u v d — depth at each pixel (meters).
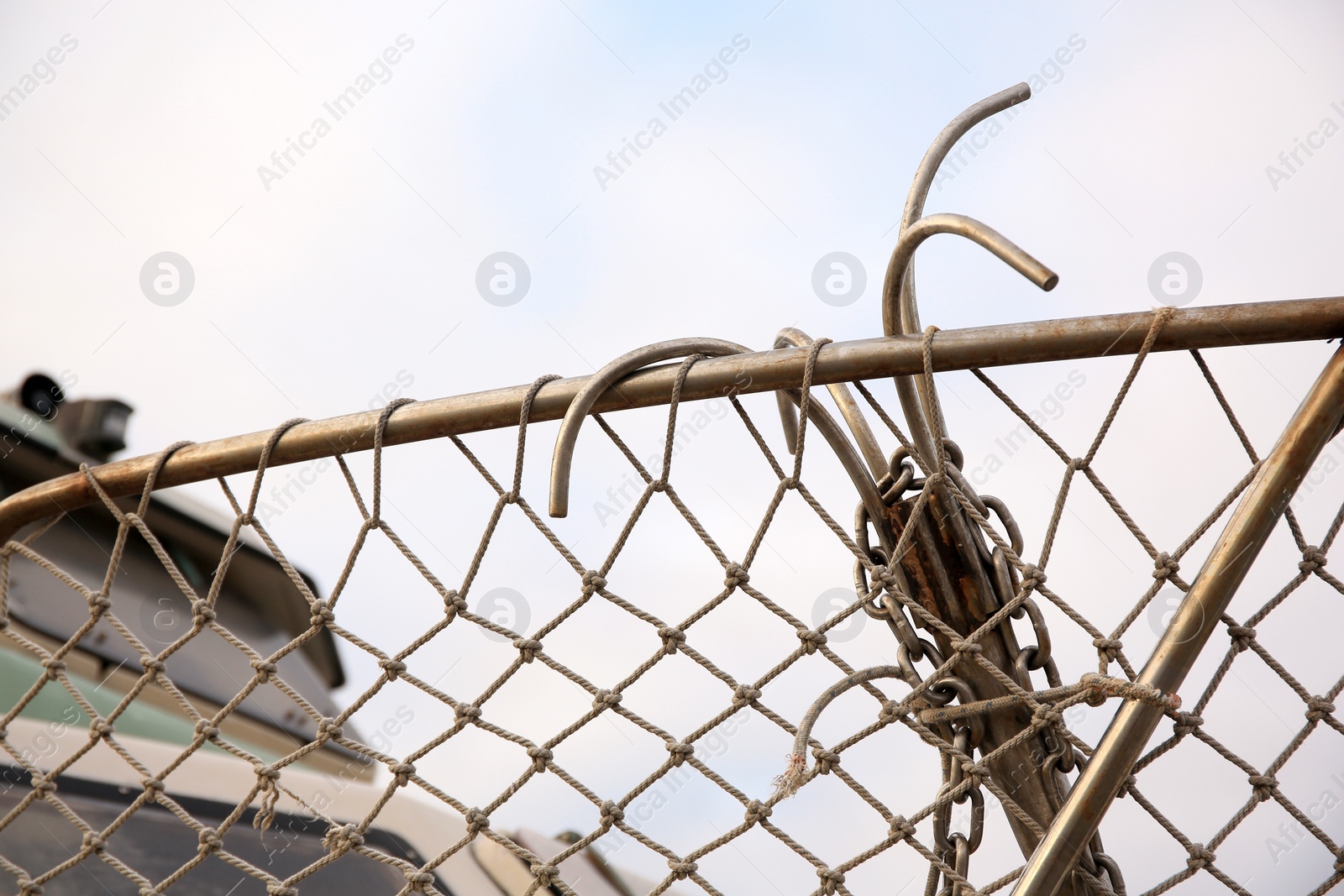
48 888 1.58
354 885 1.78
